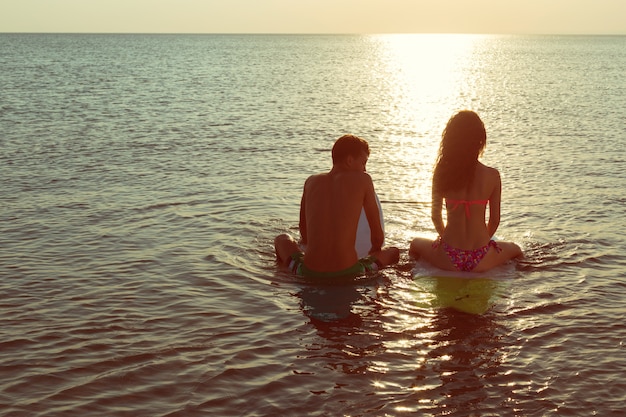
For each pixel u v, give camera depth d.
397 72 51.78
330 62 70.62
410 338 4.78
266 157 12.74
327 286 5.88
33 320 5.06
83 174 10.77
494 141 14.95
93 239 7.21
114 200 8.99
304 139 15.32
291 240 6.65
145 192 9.51
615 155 12.88
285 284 5.93
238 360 4.43
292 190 9.73
